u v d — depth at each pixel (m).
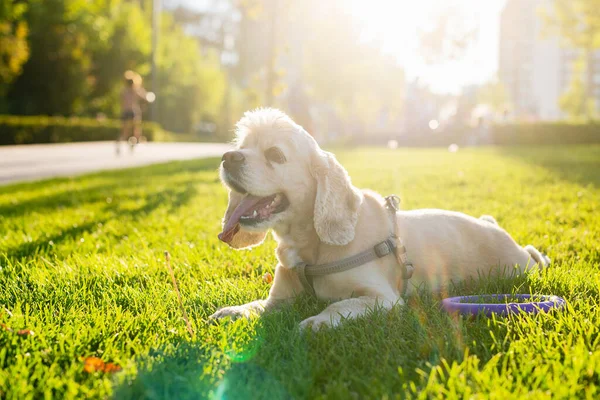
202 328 3.18
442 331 2.97
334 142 40.47
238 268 4.76
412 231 4.18
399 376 2.46
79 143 29.17
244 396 2.33
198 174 13.84
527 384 2.35
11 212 8.27
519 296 3.61
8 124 25.69
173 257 5.08
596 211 7.11
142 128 34.50
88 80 39.28
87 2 39.16
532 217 6.89
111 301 3.74
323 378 2.52
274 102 17.28
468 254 4.36
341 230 3.71
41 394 2.36
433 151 25.61
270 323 3.22
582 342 2.72
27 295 3.84
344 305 3.38
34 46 35.88
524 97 131.25
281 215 3.84
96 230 6.59
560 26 37.03
